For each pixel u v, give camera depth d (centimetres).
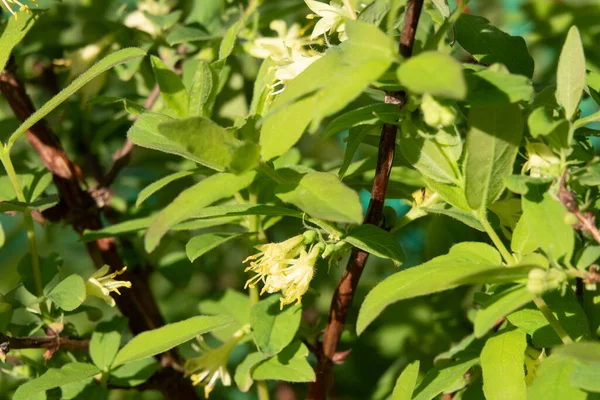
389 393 79
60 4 83
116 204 84
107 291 70
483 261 62
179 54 81
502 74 60
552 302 63
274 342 67
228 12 82
